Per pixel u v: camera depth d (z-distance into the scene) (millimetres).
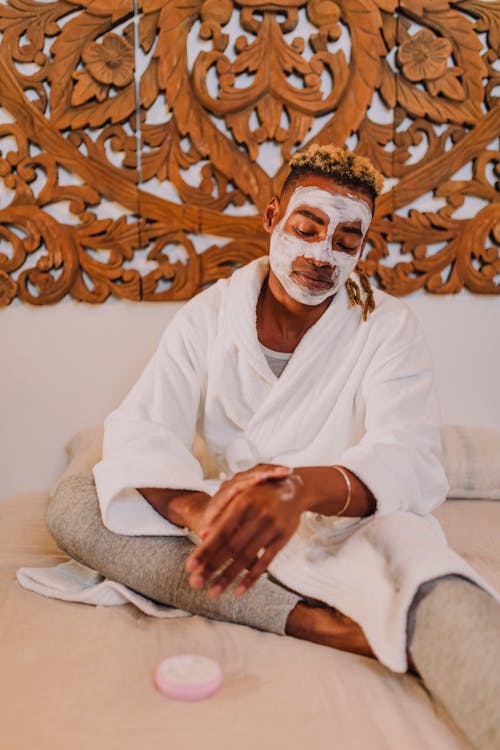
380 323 1220
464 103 1948
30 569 1198
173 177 1907
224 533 854
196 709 829
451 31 1932
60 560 1338
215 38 1878
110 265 1905
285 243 1187
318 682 893
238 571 864
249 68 1888
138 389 1251
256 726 797
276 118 1910
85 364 1948
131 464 1112
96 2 1851
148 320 1950
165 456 1127
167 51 1869
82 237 1891
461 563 898
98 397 1962
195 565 858
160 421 1212
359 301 1235
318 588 1026
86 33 1854
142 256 1942
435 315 2006
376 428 1129
